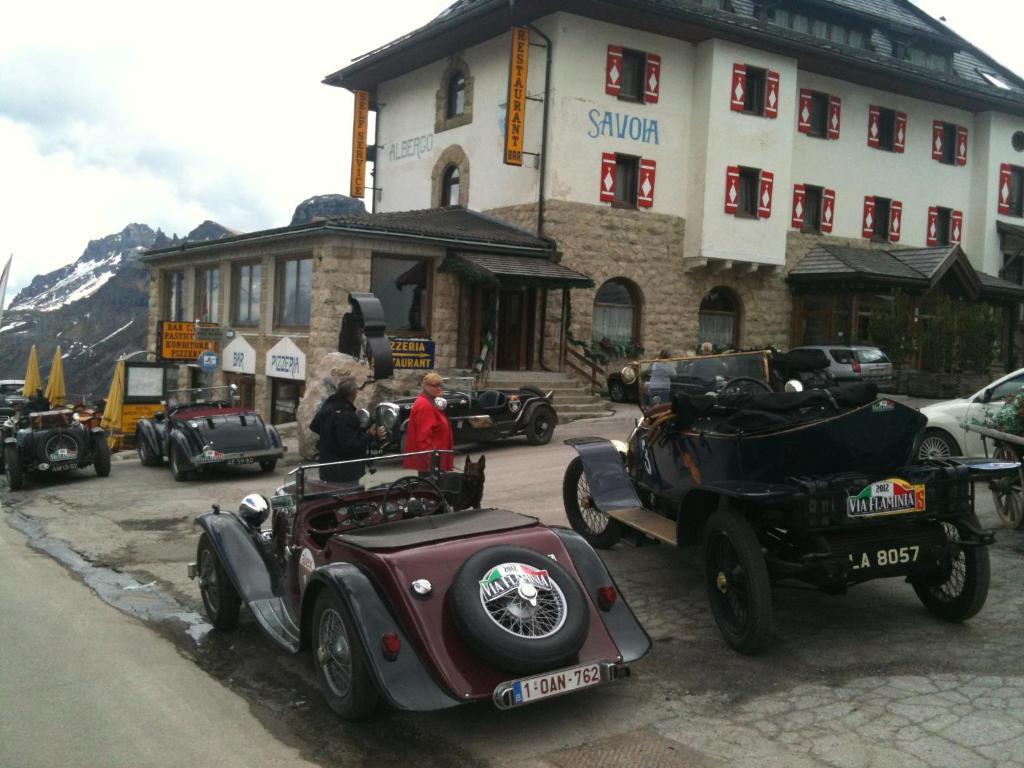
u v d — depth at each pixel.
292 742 4.28
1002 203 29.58
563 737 4.28
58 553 8.73
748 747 4.11
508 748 4.17
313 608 4.77
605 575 4.73
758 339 25.11
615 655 4.35
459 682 4.02
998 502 8.28
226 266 23.11
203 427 13.78
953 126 28.97
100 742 4.26
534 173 21.72
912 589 6.62
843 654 5.29
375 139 28.75
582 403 19.70
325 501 5.52
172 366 22.39
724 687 4.86
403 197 27.27
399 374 18.39
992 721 4.28
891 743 4.10
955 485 5.41
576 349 22.06
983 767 3.84
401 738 4.31
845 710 4.48
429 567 4.40
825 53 23.95
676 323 23.41
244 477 14.04
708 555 5.59
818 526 5.11
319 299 18.28
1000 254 29.75
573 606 4.37
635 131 22.38
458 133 24.64
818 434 5.30
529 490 10.84
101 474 14.44
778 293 25.50
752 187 23.89
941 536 5.43
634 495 7.13
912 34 28.30
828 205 26.27
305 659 5.50
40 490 13.28
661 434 6.69
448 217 22.66
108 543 9.14
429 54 24.88
